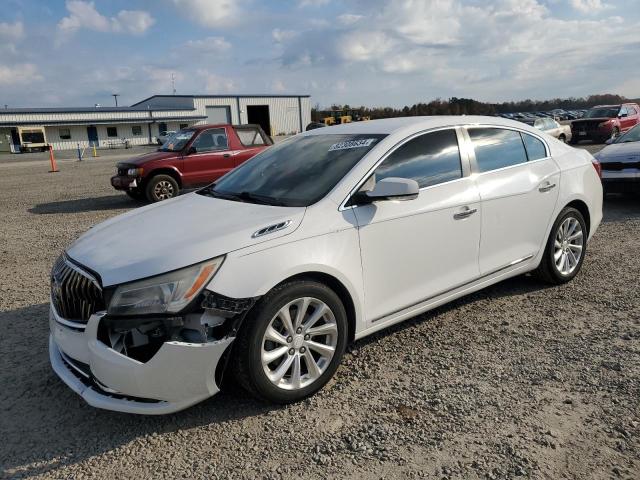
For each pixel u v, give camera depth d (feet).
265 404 10.77
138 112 195.00
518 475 8.40
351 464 8.91
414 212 12.44
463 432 9.59
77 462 9.30
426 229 12.70
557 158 16.57
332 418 10.26
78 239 12.22
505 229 14.64
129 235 11.30
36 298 17.87
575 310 14.93
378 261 11.88
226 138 40.98
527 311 15.01
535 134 16.40
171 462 9.20
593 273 18.07
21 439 10.04
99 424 10.43
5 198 47.37
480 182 14.08
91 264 10.24
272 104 213.87
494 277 14.65
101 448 9.68
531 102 276.41
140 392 9.50
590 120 76.28
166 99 216.95
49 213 37.63
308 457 9.15
